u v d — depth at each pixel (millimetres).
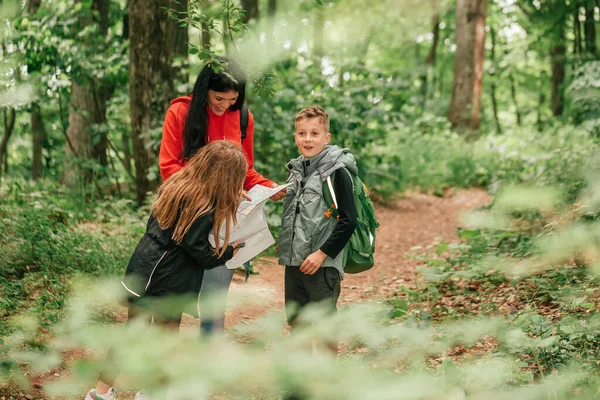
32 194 7332
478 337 1362
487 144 14812
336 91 10312
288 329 4113
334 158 3145
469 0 16484
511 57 22750
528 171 9500
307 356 876
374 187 11711
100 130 9539
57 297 4266
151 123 8266
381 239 9062
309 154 3195
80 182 8234
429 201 12094
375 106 10531
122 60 9578
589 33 18234
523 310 4113
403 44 24438
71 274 4789
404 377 861
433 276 4680
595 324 3137
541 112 25328
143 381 840
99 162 11070
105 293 1180
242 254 3031
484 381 1142
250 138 3799
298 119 3219
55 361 1141
